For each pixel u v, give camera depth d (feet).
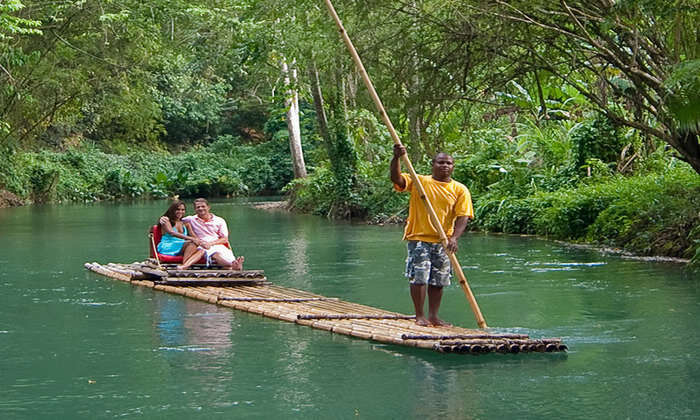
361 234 59.36
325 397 19.34
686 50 36.96
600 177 56.03
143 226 67.26
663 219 44.65
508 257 43.70
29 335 25.80
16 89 84.79
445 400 19.07
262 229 64.34
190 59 89.71
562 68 42.57
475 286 34.35
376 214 73.51
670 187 47.26
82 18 79.30
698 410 18.29
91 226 67.31
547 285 34.35
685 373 21.08
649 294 31.89
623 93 40.37
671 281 34.78
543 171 62.64
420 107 43.21
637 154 57.93
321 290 34.09
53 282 36.37
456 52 39.99
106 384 20.48
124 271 38.60
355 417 17.99
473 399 19.13
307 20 52.42
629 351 23.34
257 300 30.81
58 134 130.62
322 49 44.37
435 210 25.59
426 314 28.66
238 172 136.87
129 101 104.94
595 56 40.45
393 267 40.86
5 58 74.18
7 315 28.91
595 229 49.93
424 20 38.68
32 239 55.98
